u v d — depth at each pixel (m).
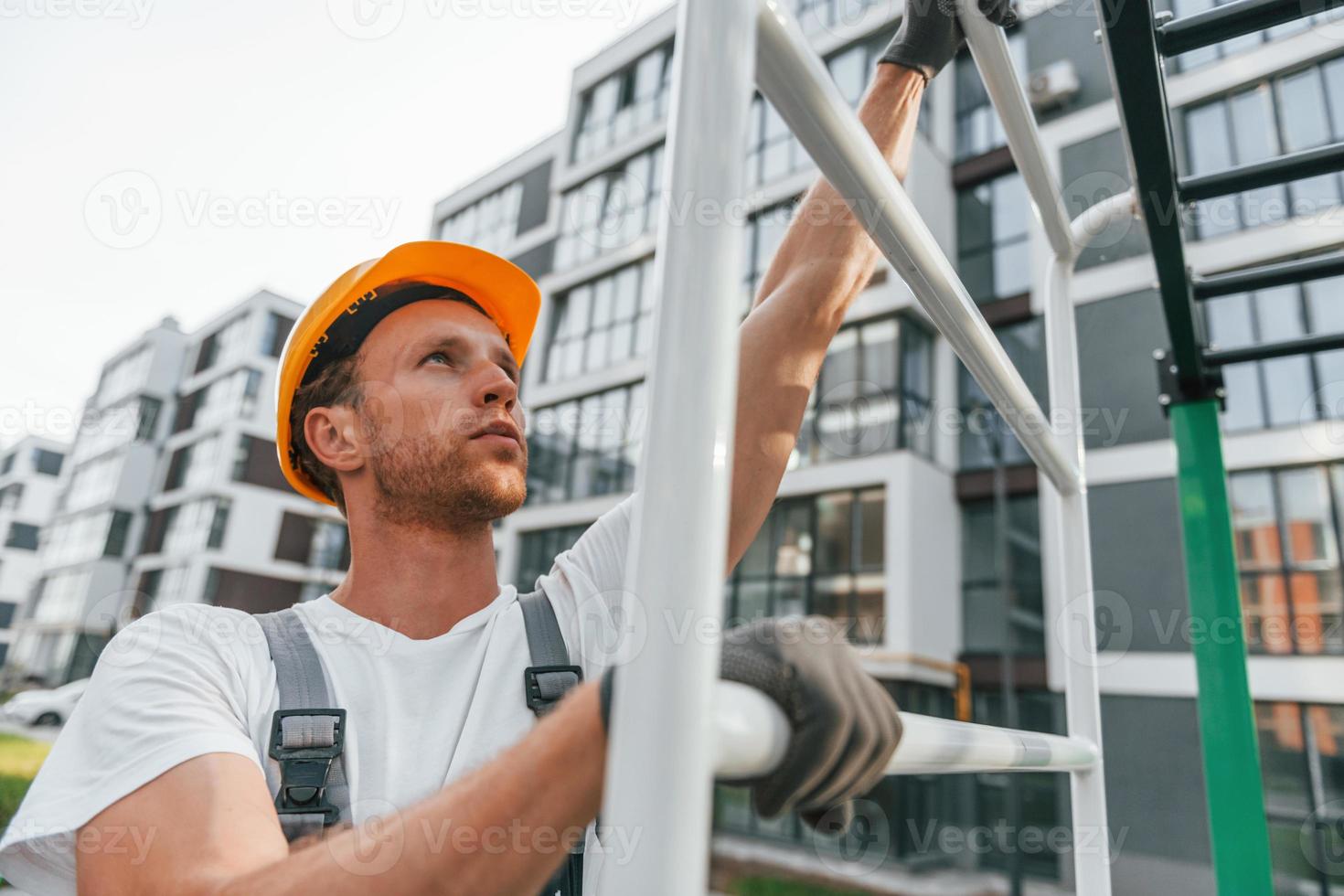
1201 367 1.00
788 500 10.52
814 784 0.26
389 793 0.55
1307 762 7.14
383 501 0.69
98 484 25.36
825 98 0.33
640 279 13.30
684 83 0.27
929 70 0.69
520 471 0.71
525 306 0.86
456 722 0.61
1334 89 7.21
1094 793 0.75
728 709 0.24
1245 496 7.80
